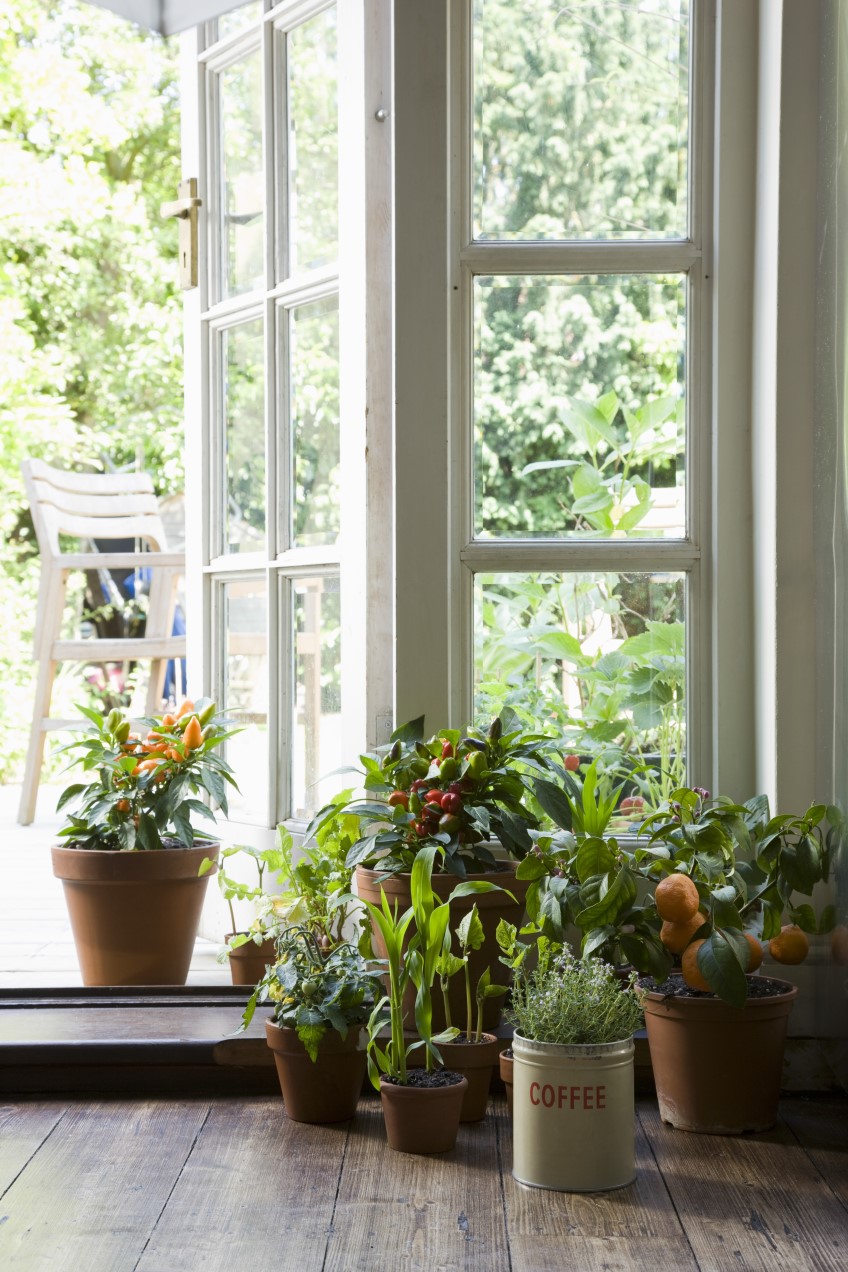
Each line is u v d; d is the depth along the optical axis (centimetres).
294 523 293
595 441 257
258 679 301
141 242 924
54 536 529
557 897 211
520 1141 189
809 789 236
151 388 933
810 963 234
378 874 225
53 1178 189
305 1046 204
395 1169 193
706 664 254
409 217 249
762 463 244
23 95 885
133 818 271
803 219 234
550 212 257
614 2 256
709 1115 207
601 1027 190
